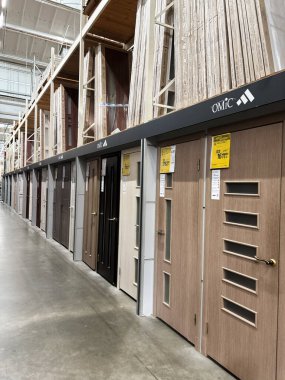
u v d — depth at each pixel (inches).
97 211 179.5
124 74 177.9
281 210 69.1
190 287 99.3
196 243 97.1
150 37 115.6
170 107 111.6
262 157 74.2
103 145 151.3
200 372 84.0
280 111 69.4
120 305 130.6
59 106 249.3
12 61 486.6
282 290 68.1
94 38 179.6
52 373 83.2
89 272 179.0
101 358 90.9
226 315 84.1
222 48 82.5
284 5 71.9
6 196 702.5
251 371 75.6
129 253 140.9
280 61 68.6
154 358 91.0
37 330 108.0
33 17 348.5
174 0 105.6
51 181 283.1
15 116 531.5
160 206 118.0
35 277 167.8
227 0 81.2
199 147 96.8
